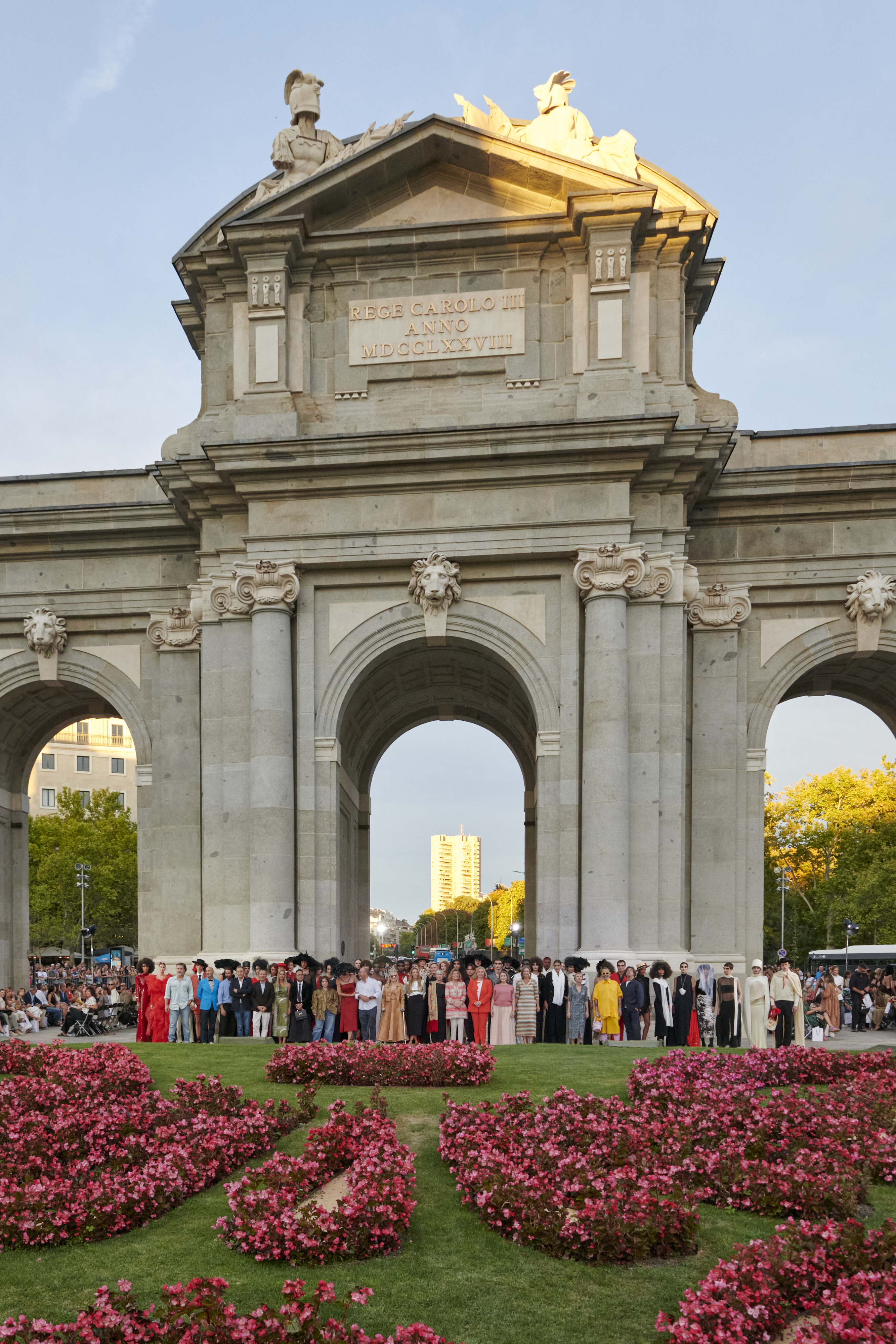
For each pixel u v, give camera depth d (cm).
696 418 3269
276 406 3312
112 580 3800
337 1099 1877
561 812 3155
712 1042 3080
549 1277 1256
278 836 3167
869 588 3478
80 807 11175
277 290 3359
